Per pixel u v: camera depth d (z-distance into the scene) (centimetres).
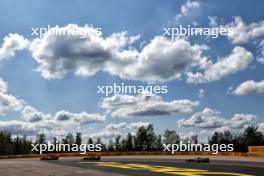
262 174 3306
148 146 13812
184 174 3391
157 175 3300
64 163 5675
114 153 9044
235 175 3231
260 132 14062
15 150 14650
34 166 4872
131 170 3944
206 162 5256
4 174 3559
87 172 3694
